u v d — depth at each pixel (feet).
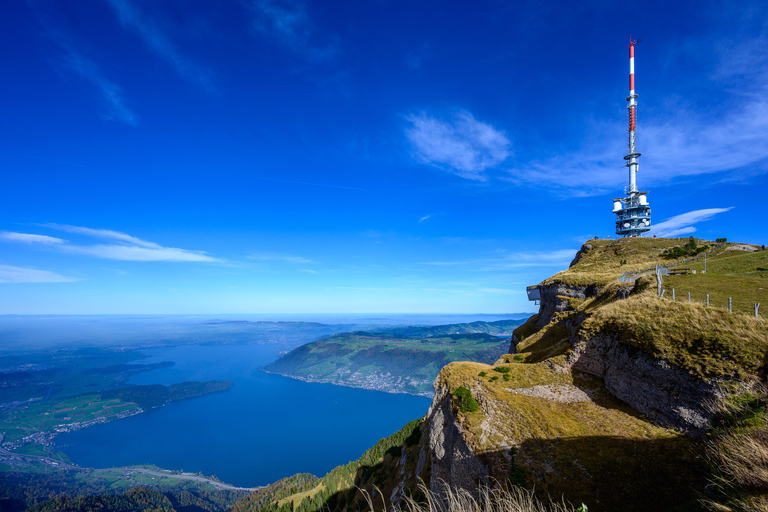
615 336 115.14
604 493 76.18
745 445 46.29
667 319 104.37
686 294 125.18
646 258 302.25
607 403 106.11
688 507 53.16
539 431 100.83
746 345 82.53
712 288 130.72
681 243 329.11
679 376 89.04
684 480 71.46
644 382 98.58
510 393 123.44
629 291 152.35
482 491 90.89
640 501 71.67
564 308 228.84
